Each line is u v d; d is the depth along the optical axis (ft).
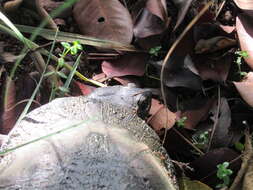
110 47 1.57
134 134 1.12
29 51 1.50
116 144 1.01
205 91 1.57
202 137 1.46
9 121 1.40
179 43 1.57
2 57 1.57
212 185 1.39
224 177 1.31
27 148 1.02
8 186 0.94
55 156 0.97
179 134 1.45
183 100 1.55
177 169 1.38
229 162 1.38
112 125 1.10
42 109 1.18
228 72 1.57
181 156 1.47
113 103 1.27
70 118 1.12
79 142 1.00
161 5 1.56
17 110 1.42
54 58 1.54
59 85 1.51
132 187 0.94
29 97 1.46
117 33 1.58
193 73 1.54
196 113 1.51
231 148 1.46
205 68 1.55
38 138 1.03
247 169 1.31
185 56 1.56
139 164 0.99
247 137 1.42
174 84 1.54
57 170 0.94
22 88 1.48
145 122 1.26
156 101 1.47
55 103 1.19
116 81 1.57
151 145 1.14
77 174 0.93
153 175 0.99
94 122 1.08
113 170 0.95
